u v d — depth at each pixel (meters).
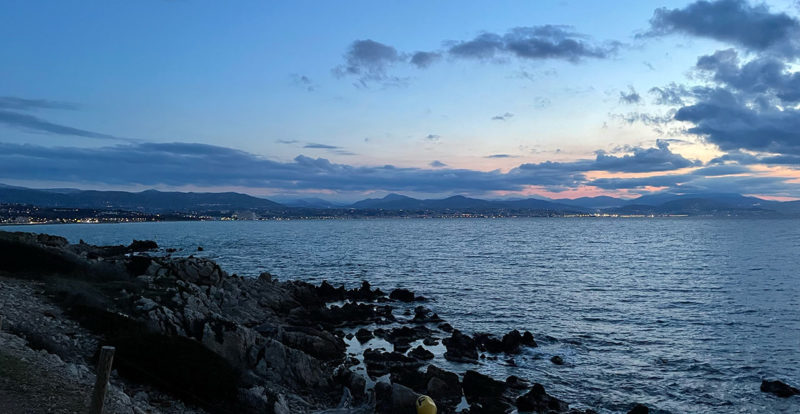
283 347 28.45
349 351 37.03
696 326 46.84
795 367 34.84
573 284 72.69
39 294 27.73
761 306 56.31
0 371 14.00
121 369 19.45
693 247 147.50
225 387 20.61
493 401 27.14
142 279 39.56
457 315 51.25
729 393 30.06
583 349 38.97
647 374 33.31
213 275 47.28
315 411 23.84
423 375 29.38
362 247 145.50
